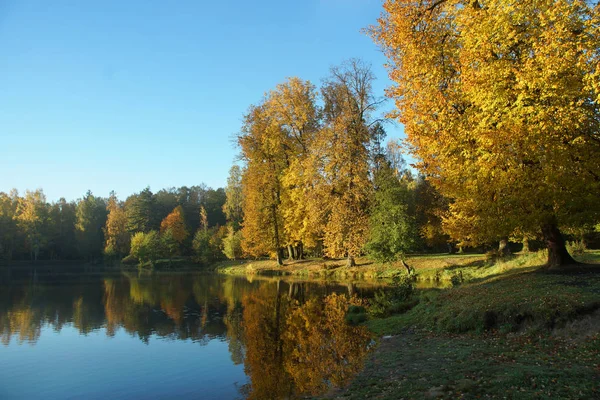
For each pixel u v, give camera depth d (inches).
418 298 673.0
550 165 437.7
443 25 570.6
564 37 403.9
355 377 338.3
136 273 2012.8
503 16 439.8
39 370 430.3
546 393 231.1
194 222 3882.9
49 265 2942.9
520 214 491.2
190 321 693.3
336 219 1139.9
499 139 449.1
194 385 378.9
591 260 683.4
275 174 1536.7
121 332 614.2
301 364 419.2
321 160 1200.2
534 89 434.0
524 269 729.6
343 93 1209.4
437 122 541.6
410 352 394.6
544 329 370.3
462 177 553.9
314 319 661.3
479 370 296.4
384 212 1074.1
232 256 2199.8
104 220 3895.2
